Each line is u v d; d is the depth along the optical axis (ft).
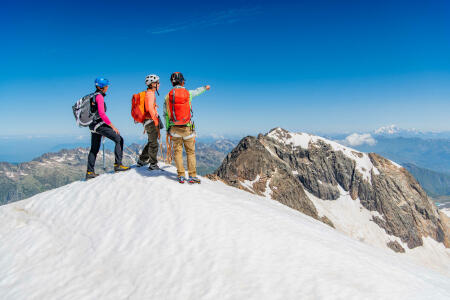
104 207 28.30
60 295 19.24
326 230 30.40
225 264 20.24
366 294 17.94
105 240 24.23
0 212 32.24
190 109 28.32
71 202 30.45
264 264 20.27
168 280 19.34
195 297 17.75
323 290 17.95
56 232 26.94
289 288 18.16
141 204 27.27
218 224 24.21
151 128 31.27
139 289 18.99
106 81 31.40
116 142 33.47
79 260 22.72
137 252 22.27
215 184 39.04
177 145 29.55
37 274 21.68
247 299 17.34
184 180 30.55
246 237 22.93
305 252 21.79
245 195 39.55
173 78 27.66
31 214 30.76
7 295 19.80
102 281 20.17
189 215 25.16
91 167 34.50
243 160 376.07
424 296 18.66
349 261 21.45
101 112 30.48
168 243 22.63
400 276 20.86
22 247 25.32
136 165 36.32
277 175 379.76
